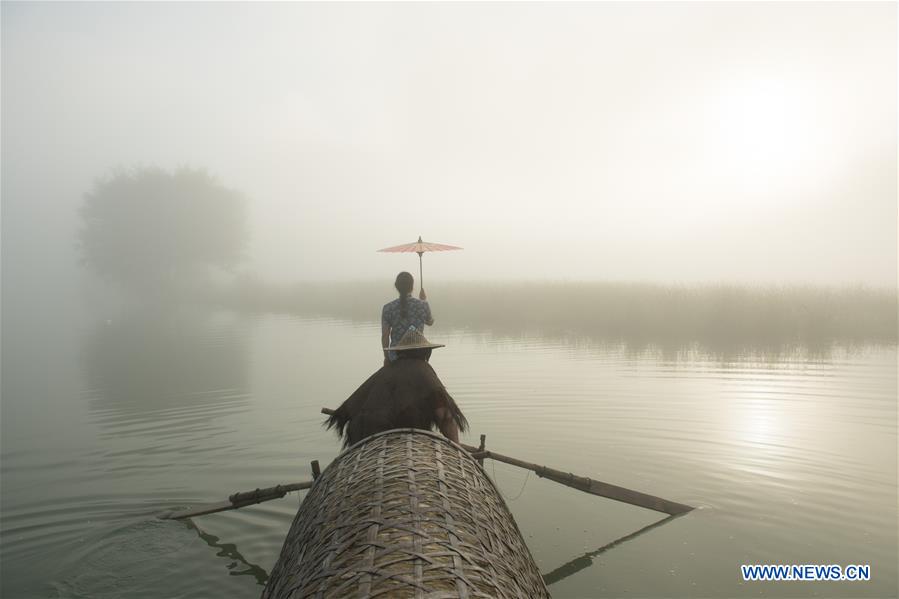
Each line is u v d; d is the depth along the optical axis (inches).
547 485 280.4
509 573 119.7
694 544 215.6
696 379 480.4
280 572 139.0
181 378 554.3
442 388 219.1
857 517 230.8
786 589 184.5
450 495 139.8
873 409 378.3
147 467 305.7
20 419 411.8
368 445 174.7
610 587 190.5
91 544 225.8
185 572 205.6
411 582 101.8
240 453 325.1
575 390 446.9
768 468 282.5
